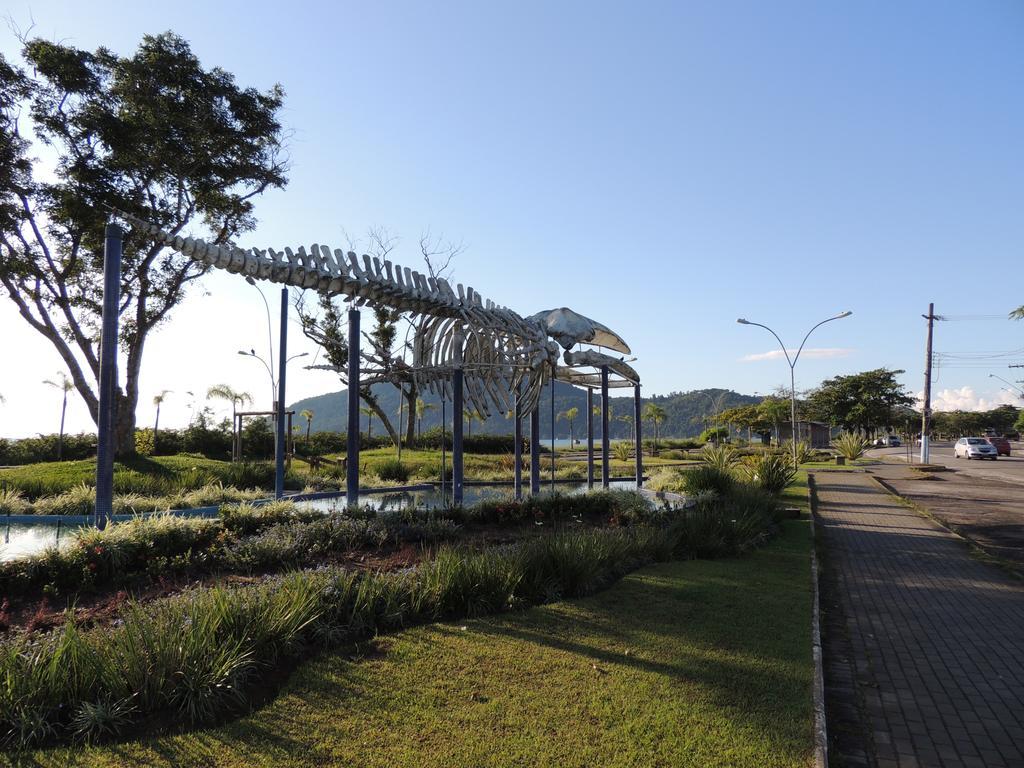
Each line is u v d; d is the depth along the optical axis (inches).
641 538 391.2
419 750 156.7
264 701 185.0
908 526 573.0
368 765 149.9
